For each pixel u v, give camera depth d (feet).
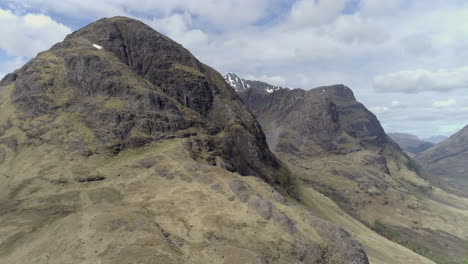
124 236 176.55
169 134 368.89
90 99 390.42
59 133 343.46
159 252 162.20
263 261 176.35
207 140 388.37
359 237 416.87
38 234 189.26
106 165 305.32
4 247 176.24
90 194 249.96
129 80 416.67
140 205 229.86
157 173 288.92
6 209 223.51
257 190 271.49
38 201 234.99
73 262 155.84
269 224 221.66
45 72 422.82
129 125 358.64
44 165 297.94
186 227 206.08
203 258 170.19
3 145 338.13
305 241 213.66
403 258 384.47
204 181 269.03
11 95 424.05
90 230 182.29
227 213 226.79
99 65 415.44
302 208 255.50
